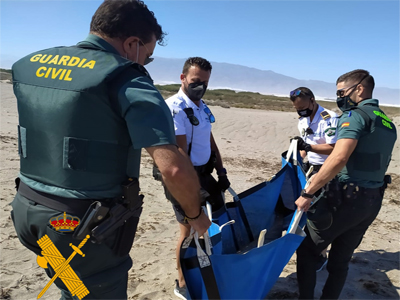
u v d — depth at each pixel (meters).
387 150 2.45
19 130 1.74
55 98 1.57
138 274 3.32
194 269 2.09
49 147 1.60
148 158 8.77
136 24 1.71
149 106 1.49
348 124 2.34
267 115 16.53
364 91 2.54
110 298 1.80
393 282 3.34
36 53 1.82
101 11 1.71
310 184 2.37
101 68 1.55
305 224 2.69
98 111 1.54
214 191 3.00
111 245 1.70
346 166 2.46
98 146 1.56
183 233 2.84
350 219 2.42
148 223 4.59
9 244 3.65
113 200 1.64
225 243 2.89
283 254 2.34
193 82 2.78
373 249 4.07
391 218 5.21
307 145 3.29
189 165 1.55
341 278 2.63
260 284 2.30
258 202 3.14
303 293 2.61
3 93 16.89
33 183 1.69
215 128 13.62
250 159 9.52
